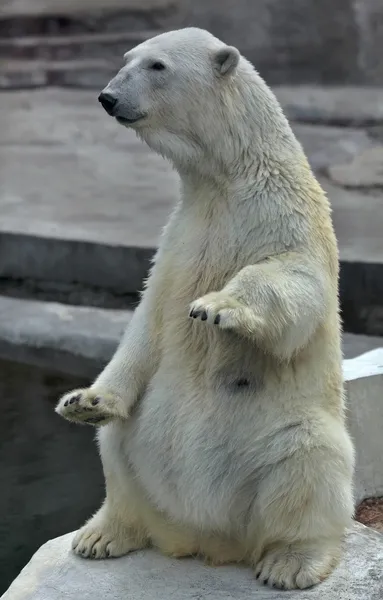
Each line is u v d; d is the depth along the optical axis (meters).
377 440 8.13
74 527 9.38
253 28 31.59
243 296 5.41
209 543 6.17
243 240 5.79
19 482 10.05
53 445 10.68
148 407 6.02
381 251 13.23
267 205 5.77
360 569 6.04
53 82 31.83
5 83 31.50
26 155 22.48
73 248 14.09
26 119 26.77
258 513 5.86
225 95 5.96
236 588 5.87
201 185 6.04
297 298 5.52
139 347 6.16
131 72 6.01
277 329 5.48
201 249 5.91
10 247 14.65
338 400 6.14
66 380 12.20
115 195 18.23
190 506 5.95
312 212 5.89
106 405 5.89
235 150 5.91
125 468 6.18
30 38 33.28
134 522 6.36
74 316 13.38
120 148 23.33
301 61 31.12
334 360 6.06
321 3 30.42
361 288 12.44
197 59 5.99
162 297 6.09
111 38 32.53
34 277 14.55
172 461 5.95
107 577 6.10
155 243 13.78
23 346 12.80
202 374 5.88
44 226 15.21
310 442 5.74
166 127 6.01
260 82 6.15
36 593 5.97
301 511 5.78
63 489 9.95
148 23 33.12
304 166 6.06
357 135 23.59
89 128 25.58
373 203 17.36
